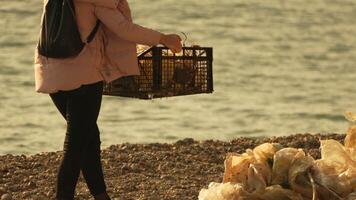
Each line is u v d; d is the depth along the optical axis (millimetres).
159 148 15859
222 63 50406
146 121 35344
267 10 70312
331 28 65250
